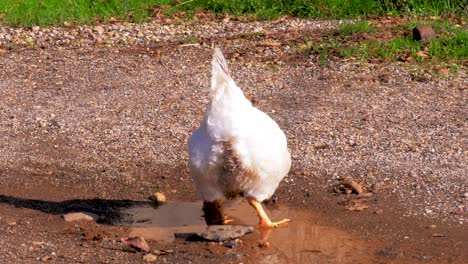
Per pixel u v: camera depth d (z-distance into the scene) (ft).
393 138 35.60
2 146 36.14
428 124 37.42
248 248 25.39
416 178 30.89
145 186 31.35
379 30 55.57
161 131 37.65
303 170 32.12
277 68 48.03
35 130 38.37
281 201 29.43
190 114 40.27
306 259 24.48
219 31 59.06
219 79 25.52
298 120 38.55
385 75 45.83
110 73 48.75
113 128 38.29
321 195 29.76
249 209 29.04
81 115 40.55
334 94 42.73
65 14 65.00
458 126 36.96
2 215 28.35
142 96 43.68
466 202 28.43
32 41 57.88
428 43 51.21
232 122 25.52
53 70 49.80
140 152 34.96
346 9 62.23
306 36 55.42
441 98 41.55
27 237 26.35
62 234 26.68
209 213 28.30
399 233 26.17
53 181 31.94
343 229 26.73
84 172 32.86
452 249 24.80
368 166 32.32
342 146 34.78
